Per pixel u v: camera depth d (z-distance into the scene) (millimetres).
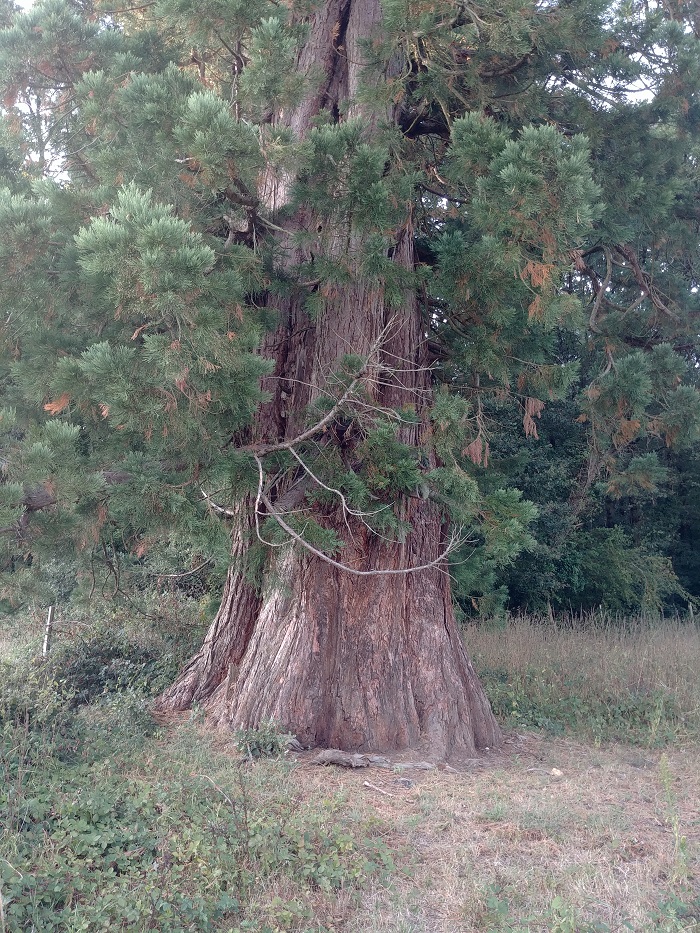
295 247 8109
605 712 9664
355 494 7250
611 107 10102
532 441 19094
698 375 14422
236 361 5984
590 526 22156
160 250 5082
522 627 14047
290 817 5426
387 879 4758
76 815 5156
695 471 21984
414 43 8273
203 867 4578
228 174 6484
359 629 7914
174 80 7098
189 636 11266
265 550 7656
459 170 7605
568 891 4621
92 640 10750
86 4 9398
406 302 8570
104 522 6598
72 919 4047
